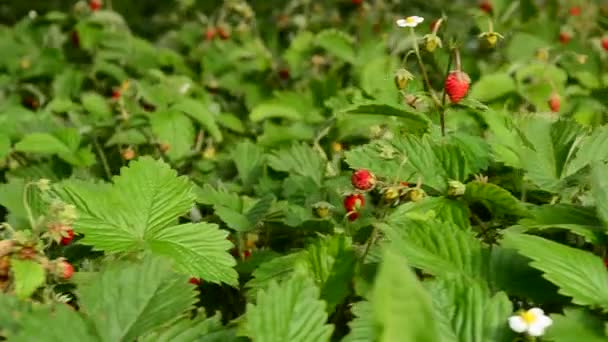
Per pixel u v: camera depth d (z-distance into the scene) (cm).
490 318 53
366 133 82
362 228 63
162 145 88
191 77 118
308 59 118
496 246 58
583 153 68
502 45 115
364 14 143
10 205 65
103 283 54
